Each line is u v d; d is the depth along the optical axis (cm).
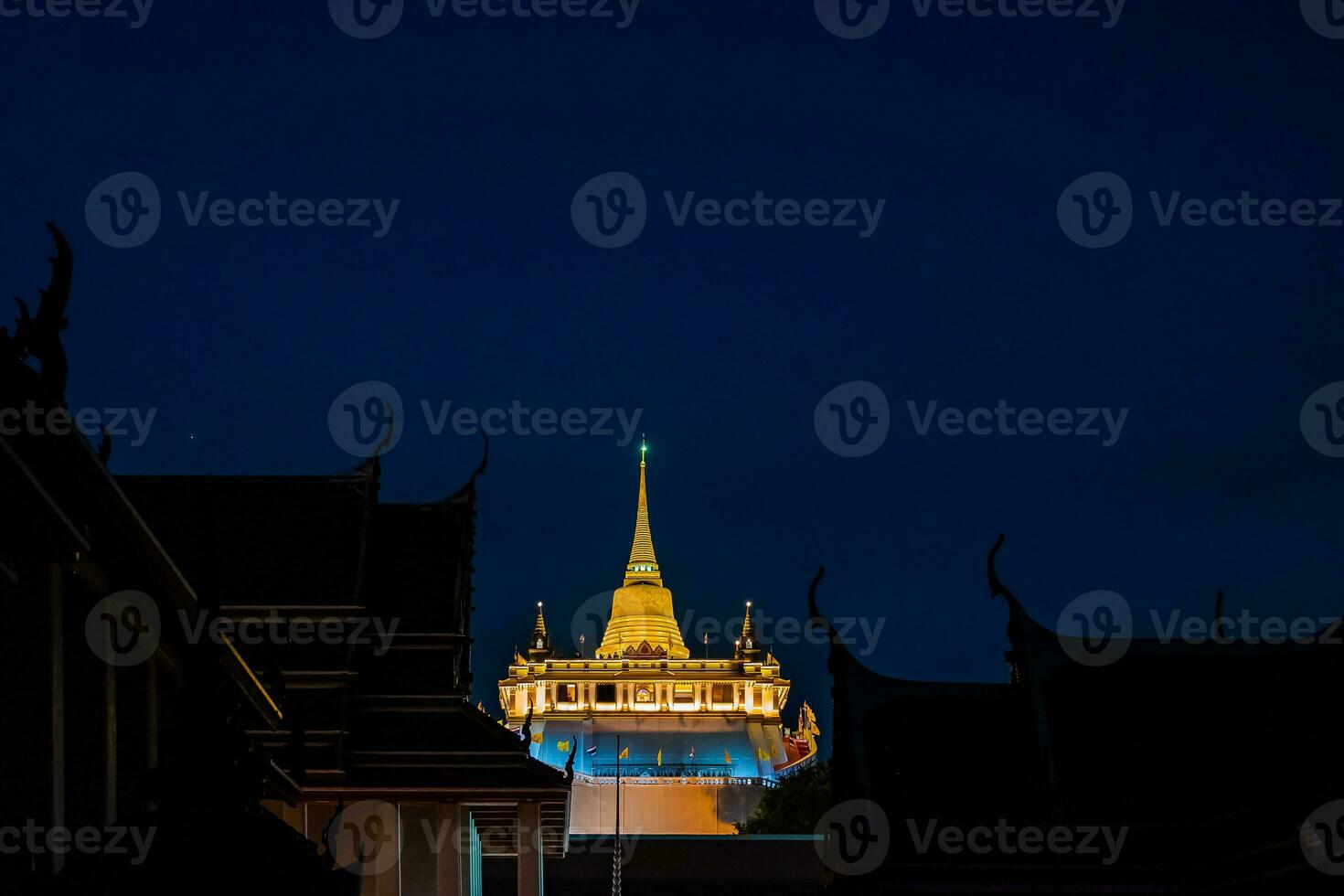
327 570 10375
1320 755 6469
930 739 7281
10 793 4166
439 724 10075
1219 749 7206
